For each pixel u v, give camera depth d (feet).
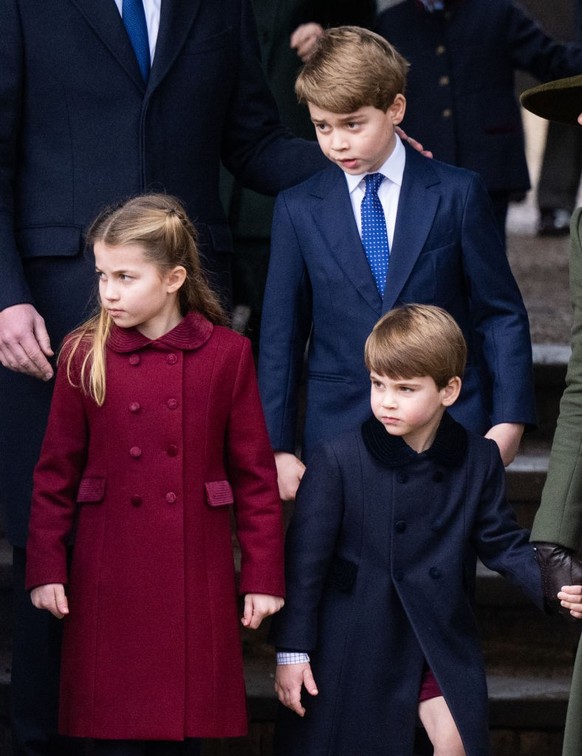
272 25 60.39
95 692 41.42
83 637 41.73
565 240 101.86
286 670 42.68
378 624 42.78
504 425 45.80
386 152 46.01
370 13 62.08
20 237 46.42
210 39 47.57
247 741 53.16
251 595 42.19
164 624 41.34
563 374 62.85
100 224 41.68
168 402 41.73
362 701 42.60
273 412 46.73
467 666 42.91
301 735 42.93
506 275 46.83
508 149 69.00
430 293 45.73
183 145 47.09
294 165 50.14
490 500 43.70
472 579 45.65
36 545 41.88
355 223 46.11
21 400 47.29
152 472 41.65
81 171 46.01
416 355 41.47
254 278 59.98
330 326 46.26
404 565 42.98
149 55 46.73
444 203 46.03
